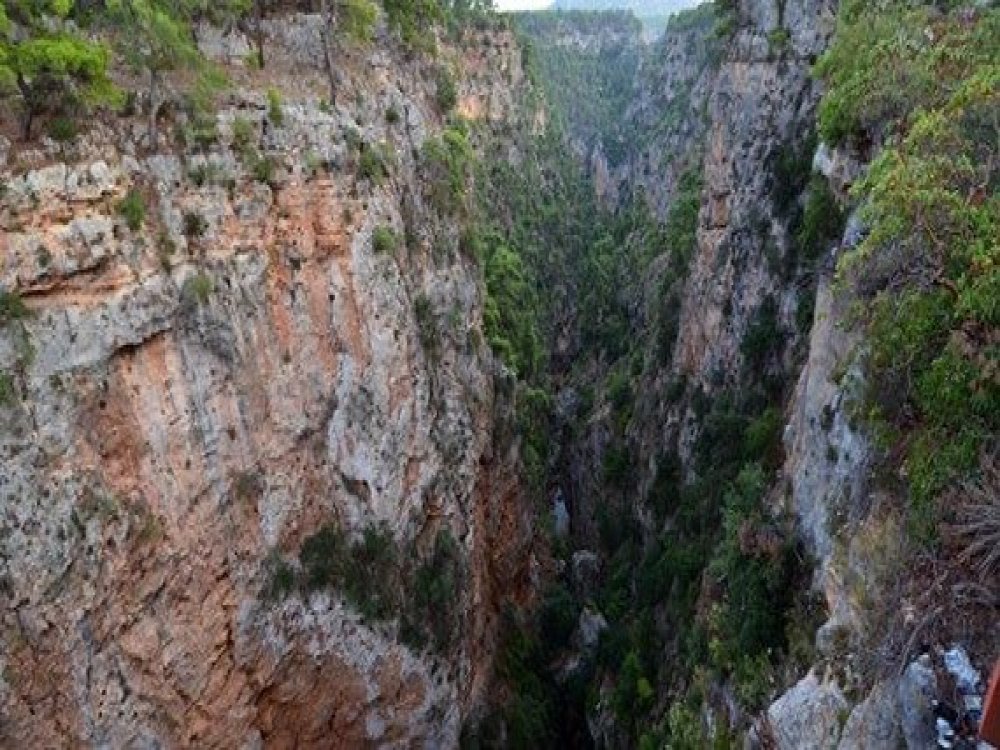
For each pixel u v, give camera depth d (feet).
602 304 306.96
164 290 88.69
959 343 58.59
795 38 166.30
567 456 250.16
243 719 100.37
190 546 91.20
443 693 128.47
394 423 121.49
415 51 175.11
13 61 78.18
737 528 110.42
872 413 71.15
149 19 91.56
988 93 71.15
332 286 111.86
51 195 79.15
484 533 154.10
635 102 565.94
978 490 53.78
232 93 102.53
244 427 98.58
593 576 197.16
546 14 650.02
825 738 63.46
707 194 196.75
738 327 165.99
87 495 80.59
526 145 370.73
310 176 109.81
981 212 61.62
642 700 135.13
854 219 90.43
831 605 72.38
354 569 113.29
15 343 75.56
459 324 146.41
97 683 82.12
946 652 50.67
